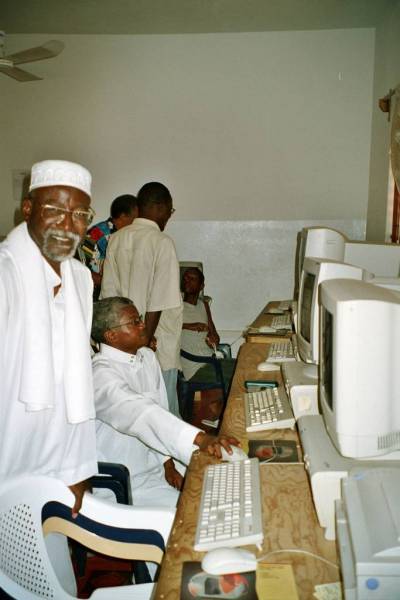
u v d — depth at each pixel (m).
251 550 1.08
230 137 4.84
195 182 4.94
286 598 0.93
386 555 0.83
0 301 1.26
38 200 1.31
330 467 1.16
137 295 2.76
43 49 3.58
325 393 1.42
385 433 1.18
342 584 0.94
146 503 1.83
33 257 1.33
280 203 4.89
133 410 1.72
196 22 4.48
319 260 2.12
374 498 0.98
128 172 4.98
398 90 3.54
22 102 4.96
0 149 5.04
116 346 1.92
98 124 4.94
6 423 1.35
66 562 1.44
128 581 1.71
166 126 4.89
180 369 3.24
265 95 4.76
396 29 3.89
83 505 1.39
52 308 1.40
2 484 1.34
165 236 2.79
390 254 2.93
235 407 1.99
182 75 4.80
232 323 5.09
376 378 1.16
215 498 1.27
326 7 4.14
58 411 1.42
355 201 4.81
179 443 1.64
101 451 1.92
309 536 1.13
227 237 4.98
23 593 1.34
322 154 4.78
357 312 1.15
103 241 3.98
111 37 4.80
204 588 0.97
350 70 4.65
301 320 2.26
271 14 4.29
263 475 1.41
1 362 1.29
